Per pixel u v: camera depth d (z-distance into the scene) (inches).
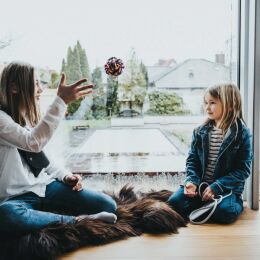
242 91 65.7
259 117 62.2
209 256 45.8
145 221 54.4
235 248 48.1
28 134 48.2
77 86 49.9
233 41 68.1
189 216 58.7
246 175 60.7
